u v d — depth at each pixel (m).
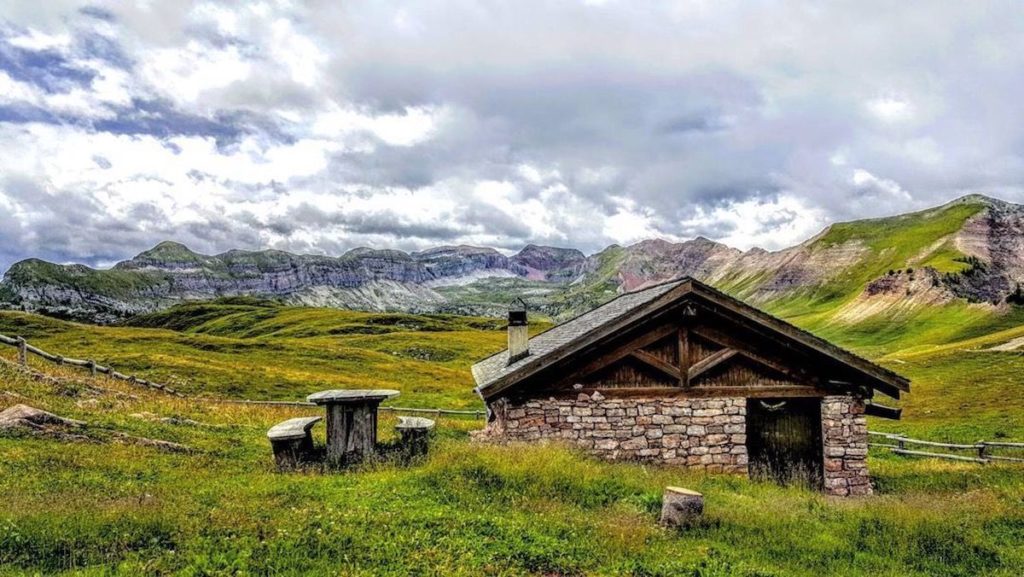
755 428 19.88
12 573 7.66
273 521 10.02
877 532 11.92
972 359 68.88
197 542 8.94
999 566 10.59
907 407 46.28
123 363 47.91
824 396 19.42
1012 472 20.48
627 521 11.42
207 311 174.75
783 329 19.05
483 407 41.16
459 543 9.55
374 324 143.62
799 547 10.86
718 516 11.95
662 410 18.81
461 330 143.88
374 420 17.03
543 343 22.41
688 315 18.69
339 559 8.74
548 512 11.57
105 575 7.75
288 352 72.62
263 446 18.89
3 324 83.25
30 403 19.39
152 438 17.70
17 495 10.70
